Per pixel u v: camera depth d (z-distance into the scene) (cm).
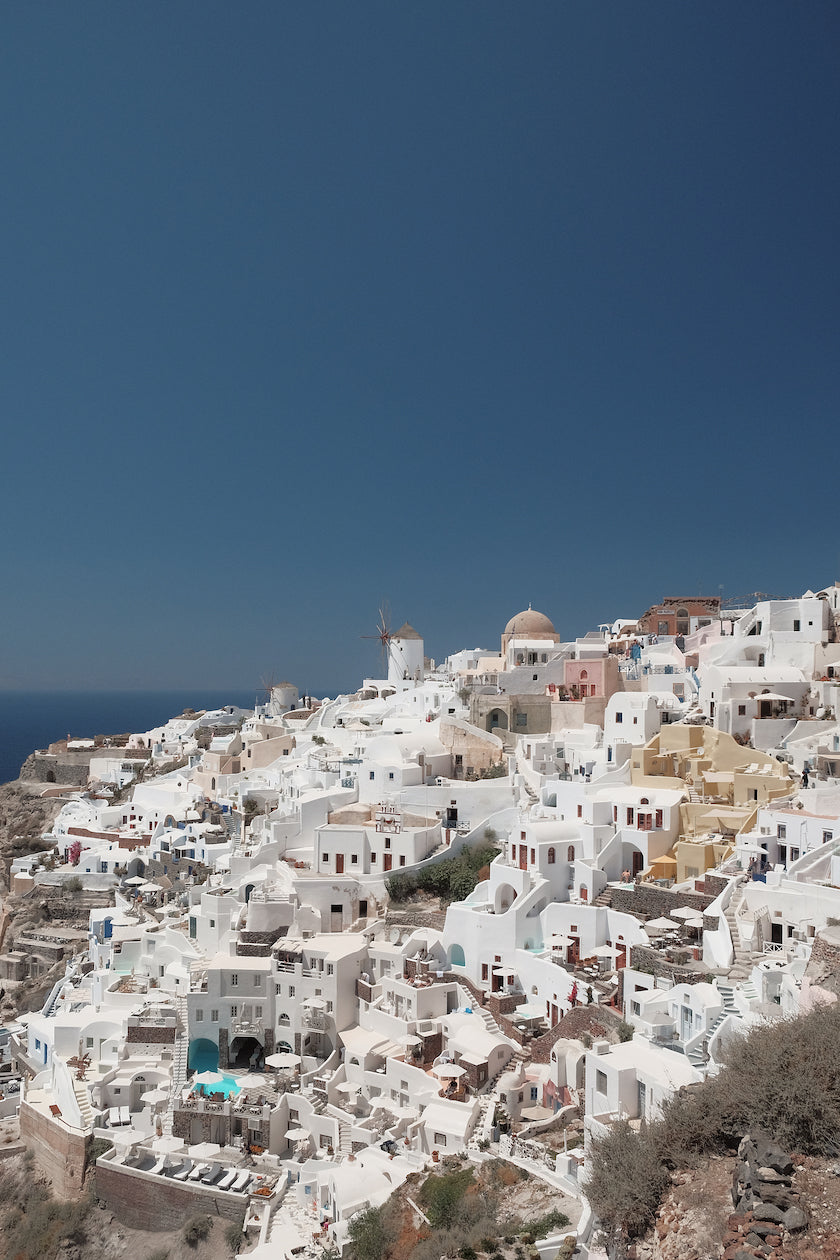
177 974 8662
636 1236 3006
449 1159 5594
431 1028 7088
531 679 12206
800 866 6125
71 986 9806
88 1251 6625
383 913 8656
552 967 6831
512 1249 4391
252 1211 6281
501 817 9188
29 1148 7731
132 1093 7562
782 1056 3161
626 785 8550
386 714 14050
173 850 11806
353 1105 6825
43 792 16675
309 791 11000
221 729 17962
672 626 13875
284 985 7881
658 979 5688
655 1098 4409
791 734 8519
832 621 10062
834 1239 2447
